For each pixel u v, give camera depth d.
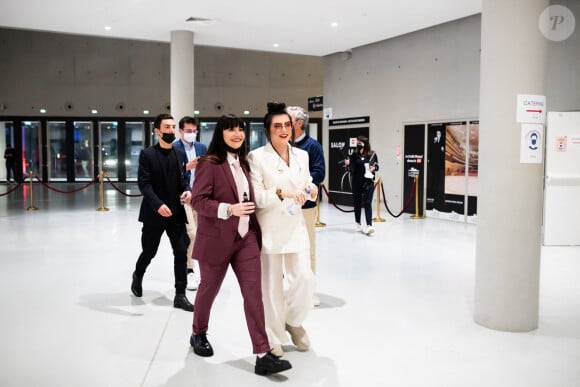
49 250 7.75
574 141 8.59
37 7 10.41
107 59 21.89
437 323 4.53
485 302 4.43
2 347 3.89
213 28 12.07
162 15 10.96
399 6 10.07
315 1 9.78
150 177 4.73
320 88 21.81
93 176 22.48
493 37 4.22
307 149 4.64
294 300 3.66
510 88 4.16
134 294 5.36
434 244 8.54
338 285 5.84
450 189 11.57
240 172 3.52
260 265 3.49
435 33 11.73
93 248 7.93
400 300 5.25
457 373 3.49
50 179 22.44
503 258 4.29
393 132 13.05
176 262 4.91
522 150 4.18
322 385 3.29
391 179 13.16
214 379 3.37
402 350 3.89
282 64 21.80
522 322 4.31
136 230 9.73
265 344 3.38
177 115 12.45
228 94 21.89
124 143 22.38
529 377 3.43
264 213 3.56
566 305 5.14
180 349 3.88
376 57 13.48
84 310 4.82
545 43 4.20
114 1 9.91
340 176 15.02
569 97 9.02
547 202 8.64
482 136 4.38
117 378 3.37
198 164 3.51
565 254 7.96
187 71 12.37
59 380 3.32
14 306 4.94
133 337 4.12
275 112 3.61
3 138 22.00
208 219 3.51
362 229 9.98
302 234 3.61
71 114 21.97
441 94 11.66
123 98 22.03
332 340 4.10
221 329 4.32
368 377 3.41
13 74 21.64
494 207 4.31
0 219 11.19
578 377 3.44
